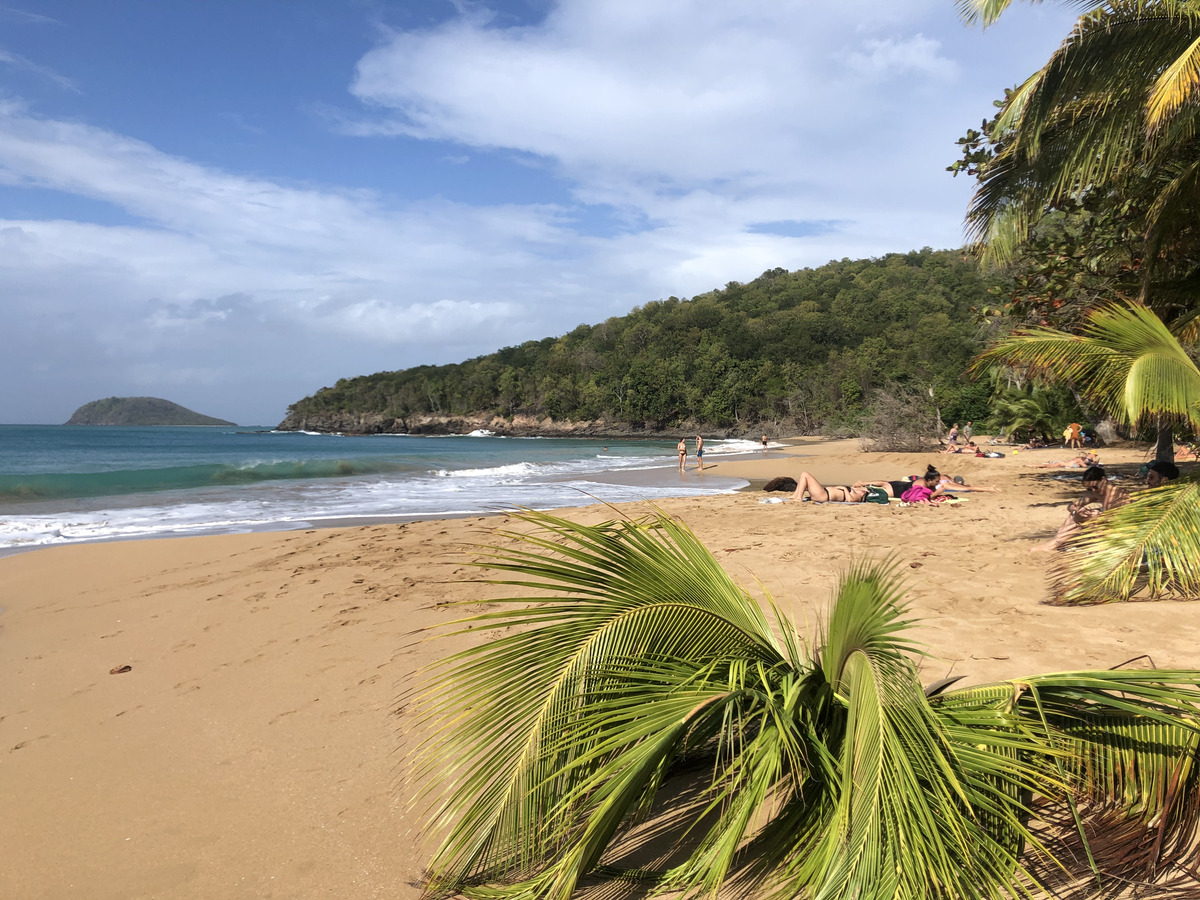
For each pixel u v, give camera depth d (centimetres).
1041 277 1269
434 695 253
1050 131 880
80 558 956
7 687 483
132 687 473
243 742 379
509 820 239
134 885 258
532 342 17150
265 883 256
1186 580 496
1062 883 225
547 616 248
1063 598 541
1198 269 1012
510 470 2781
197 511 1527
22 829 301
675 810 282
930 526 978
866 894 190
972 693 260
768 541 885
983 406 4925
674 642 260
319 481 2291
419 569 829
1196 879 222
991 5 870
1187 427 569
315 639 560
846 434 6825
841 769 221
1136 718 238
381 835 284
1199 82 652
